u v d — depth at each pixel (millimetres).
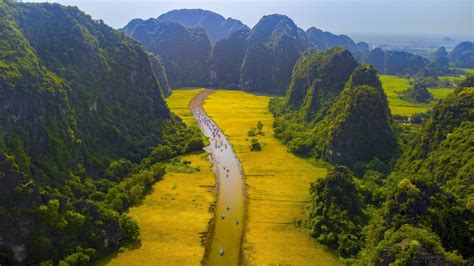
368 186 134625
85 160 137000
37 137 120312
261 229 116000
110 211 108812
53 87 133875
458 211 91438
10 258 88875
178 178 151750
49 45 158250
